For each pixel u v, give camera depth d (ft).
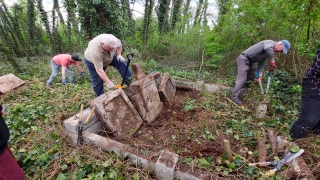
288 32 14.24
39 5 28.14
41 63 22.95
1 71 19.77
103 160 6.56
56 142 7.25
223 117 9.48
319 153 6.23
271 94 11.31
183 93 13.44
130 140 7.70
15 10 30.78
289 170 5.50
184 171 5.74
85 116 7.70
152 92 9.95
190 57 21.86
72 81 15.79
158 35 23.75
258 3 14.90
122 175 6.10
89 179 5.79
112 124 7.80
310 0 11.16
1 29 26.86
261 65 11.43
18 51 29.60
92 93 12.14
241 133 8.26
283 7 12.60
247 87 12.42
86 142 7.24
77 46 32.40
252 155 6.72
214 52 18.49
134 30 25.90
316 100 6.20
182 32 23.40
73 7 21.85
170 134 8.35
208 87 13.39
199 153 6.95
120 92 8.52
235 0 16.33
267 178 5.59
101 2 20.56
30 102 10.96
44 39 37.96
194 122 9.18
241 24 15.93
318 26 12.85
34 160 6.55
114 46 8.53
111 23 22.20
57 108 9.91
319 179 5.70
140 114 9.14
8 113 9.42
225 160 6.36
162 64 20.86
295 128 6.84
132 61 19.08
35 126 8.17
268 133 7.77
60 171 6.27
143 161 6.30
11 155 4.69
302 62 13.39
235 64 17.37
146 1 24.03
